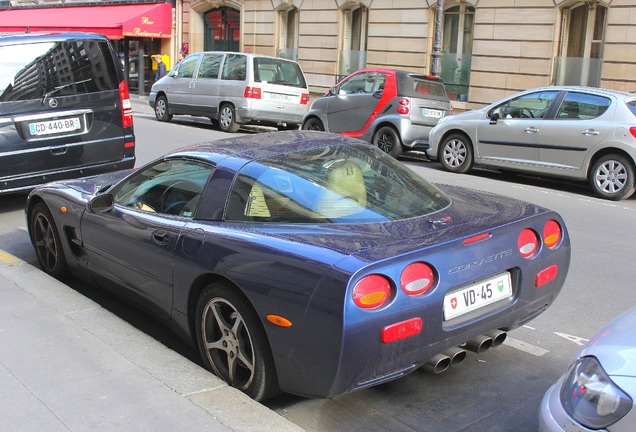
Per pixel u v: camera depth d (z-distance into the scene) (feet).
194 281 12.42
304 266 10.50
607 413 7.61
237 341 11.71
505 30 59.67
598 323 16.29
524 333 15.58
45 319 14.12
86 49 25.00
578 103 34.83
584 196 34.14
